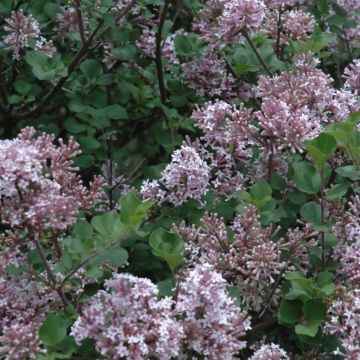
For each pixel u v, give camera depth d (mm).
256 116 1548
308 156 1600
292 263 1517
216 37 1717
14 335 1352
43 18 1840
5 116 1812
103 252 1381
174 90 1814
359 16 1896
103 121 1780
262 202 1500
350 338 1419
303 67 1681
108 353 1366
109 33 1769
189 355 1392
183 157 1539
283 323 1469
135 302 1360
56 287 1414
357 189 1534
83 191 1486
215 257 1464
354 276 1462
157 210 1594
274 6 1786
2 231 1646
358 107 1626
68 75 1741
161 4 1753
